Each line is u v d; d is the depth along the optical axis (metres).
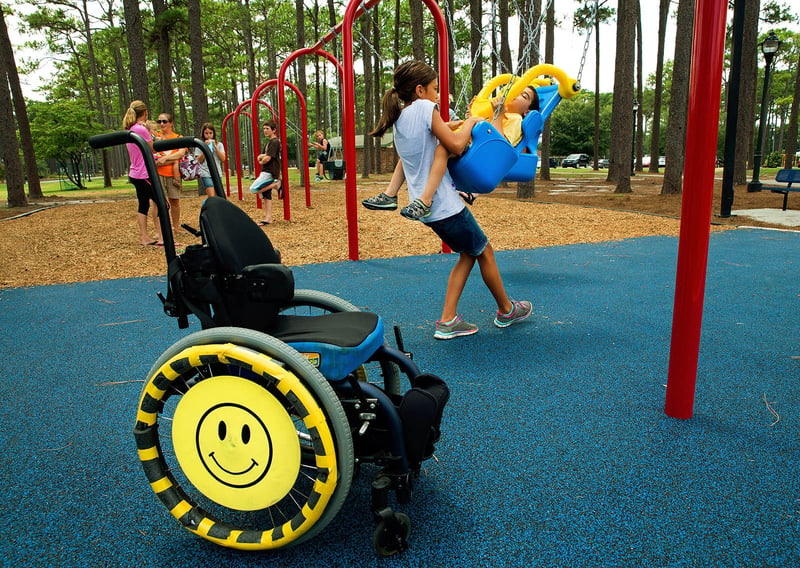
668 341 3.77
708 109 2.38
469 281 5.60
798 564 1.73
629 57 15.80
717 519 1.94
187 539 1.93
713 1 2.29
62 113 28.39
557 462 2.32
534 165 5.03
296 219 10.53
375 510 1.76
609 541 1.84
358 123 43.09
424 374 2.04
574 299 4.87
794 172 10.94
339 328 1.97
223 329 1.76
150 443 1.83
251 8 31.25
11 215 12.68
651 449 2.41
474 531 1.91
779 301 4.71
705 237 2.47
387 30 31.20
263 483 1.76
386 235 8.60
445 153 3.45
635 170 33.59
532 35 4.67
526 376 3.22
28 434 2.65
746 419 2.67
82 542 1.91
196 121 16.91
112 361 3.59
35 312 4.77
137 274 6.27
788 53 45.72
